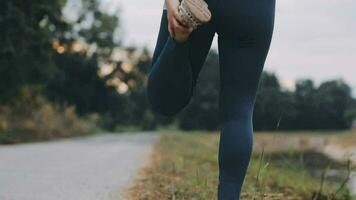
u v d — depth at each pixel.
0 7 23.55
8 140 19.97
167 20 2.39
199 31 2.42
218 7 2.37
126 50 67.50
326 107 60.66
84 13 58.22
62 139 25.97
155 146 17.64
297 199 5.60
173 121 82.06
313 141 36.16
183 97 2.43
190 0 2.10
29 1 24.27
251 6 2.38
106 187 6.07
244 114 2.50
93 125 44.78
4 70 24.27
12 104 25.69
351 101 67.12
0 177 6.92
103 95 63.12
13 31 23.75
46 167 8.64
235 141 2.45
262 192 4.61
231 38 2.45
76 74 58.22
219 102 2.57
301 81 34.31
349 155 5.40
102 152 13.48
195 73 2.52
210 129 84.06
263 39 2.44
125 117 73.06
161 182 6.30
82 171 8.04
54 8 25.00
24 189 5.79
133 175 7.43
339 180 8.27
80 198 5.25
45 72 25.59
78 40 58.06
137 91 75.62
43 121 26.72
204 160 10.70
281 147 8.60
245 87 2.50
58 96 56.19
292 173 7.38
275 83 59.12
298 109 57.47
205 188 4.89
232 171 2.48
